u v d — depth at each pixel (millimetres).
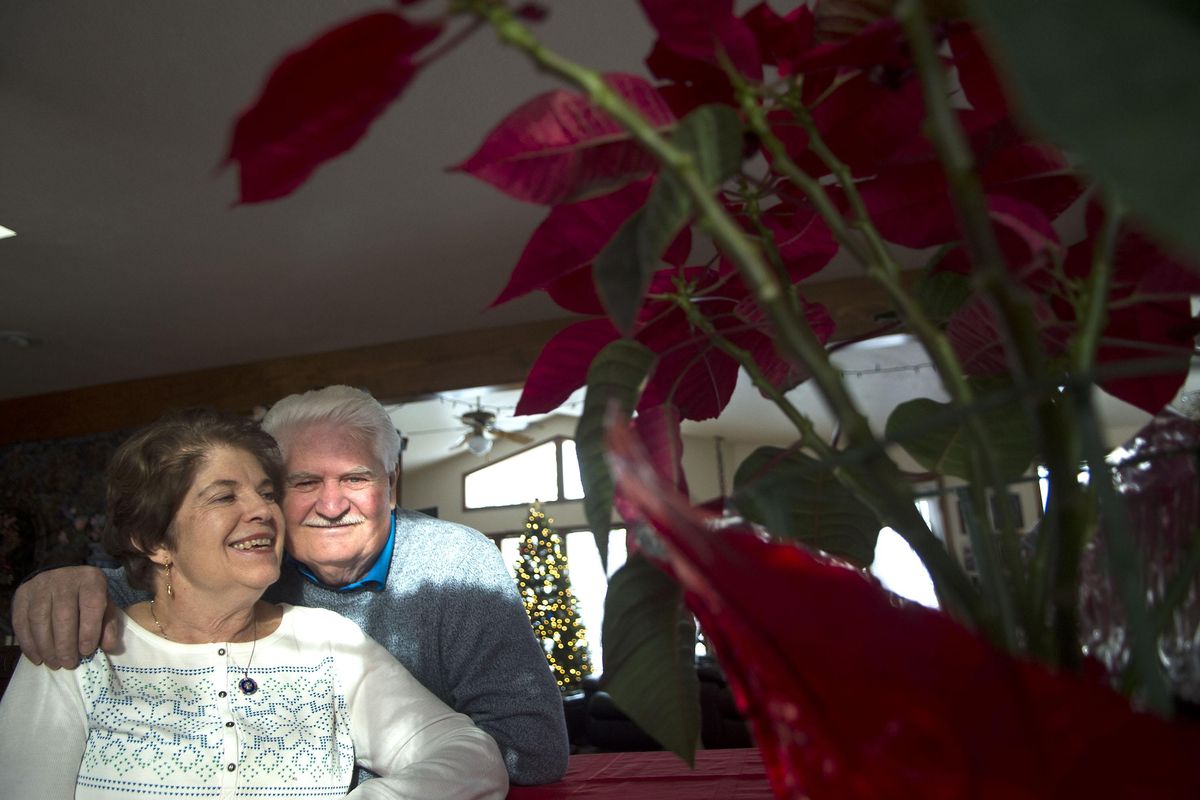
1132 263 380
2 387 8062
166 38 3840
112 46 3871
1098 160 154
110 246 5508
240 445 1364
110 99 4180
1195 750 219
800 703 255
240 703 1317
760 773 1188
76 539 7961
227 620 1365
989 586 309
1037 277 391
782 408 399
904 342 6277
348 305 6691
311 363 7715
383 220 5395
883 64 340
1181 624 332
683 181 254
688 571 253
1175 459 358
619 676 377
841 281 6391
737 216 423
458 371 7352
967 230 242
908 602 279
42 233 5297
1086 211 373
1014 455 409
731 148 282
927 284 437
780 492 344
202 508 1307
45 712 1273
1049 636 306
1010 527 311
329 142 280
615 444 236
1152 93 157
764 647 251
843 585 245
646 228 279
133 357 7480
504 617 1604
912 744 240
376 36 247
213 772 1269
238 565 1312
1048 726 227
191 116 4332
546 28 3789
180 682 1318
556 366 459
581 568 15562
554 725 1428
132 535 1326
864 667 235
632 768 1383
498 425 14859
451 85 4129
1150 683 239
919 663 230
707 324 401
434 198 5168
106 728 1283
